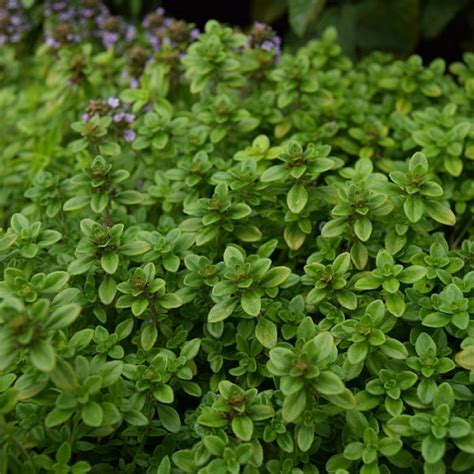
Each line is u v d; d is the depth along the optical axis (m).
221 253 0.40
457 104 0.46
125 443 0.36
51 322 0.32
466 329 0.35
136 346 0.38
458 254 0.38
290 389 0.33
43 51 0.50
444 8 0.54
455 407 0.35
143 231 0.38
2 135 0.51
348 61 0.49
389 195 0.37
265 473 0.35
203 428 0.35
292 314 0.37
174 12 0.64
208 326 0.37
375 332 0.35
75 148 0.42
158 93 0.45
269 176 0.38
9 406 0.33
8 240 0.36
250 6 0.65
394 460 0.34
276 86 0.48
